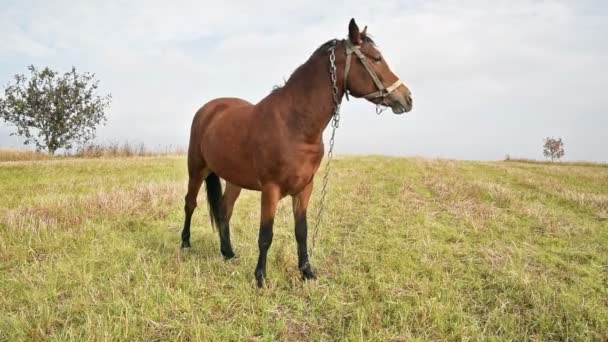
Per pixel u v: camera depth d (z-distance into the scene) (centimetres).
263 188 413
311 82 390
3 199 803
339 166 1352
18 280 431
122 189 886
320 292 419
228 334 340
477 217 712
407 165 1388
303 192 434
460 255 536
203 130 511
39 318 360
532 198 895
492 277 461
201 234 618
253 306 388
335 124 414
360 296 414
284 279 448
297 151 391
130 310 368
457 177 1140
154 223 666
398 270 481
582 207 809
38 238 556
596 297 418
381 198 860
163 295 399
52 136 2267
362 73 393
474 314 391
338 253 542
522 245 573
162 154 2125
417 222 679
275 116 397
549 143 3169
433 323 364
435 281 448
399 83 400
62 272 455
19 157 1767
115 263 479
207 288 420
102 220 662
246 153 424
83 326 343
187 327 347
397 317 374
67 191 905
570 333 355
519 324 373
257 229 639
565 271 486
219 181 532
